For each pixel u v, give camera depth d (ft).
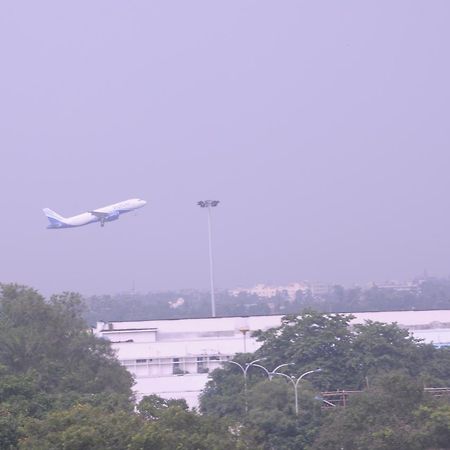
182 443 460.14
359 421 591.78
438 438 568.41
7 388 570.87
